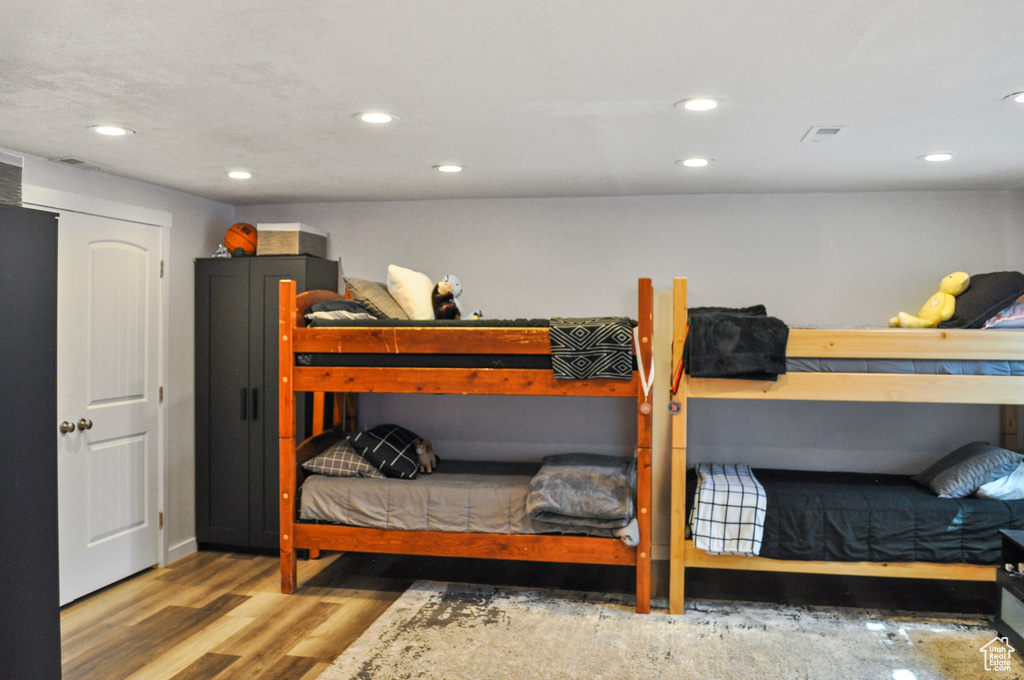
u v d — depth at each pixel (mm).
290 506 3740
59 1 1731
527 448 4523
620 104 2541
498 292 4562
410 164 3541
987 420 4078
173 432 4285
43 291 1951
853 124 2779
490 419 4559
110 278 3834
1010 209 4078
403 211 4664
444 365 3508
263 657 2992
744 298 4309
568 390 3406
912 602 3598
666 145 3133
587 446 4457
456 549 3576
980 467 3461
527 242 4523
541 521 3479
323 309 3816
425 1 1729
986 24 1845
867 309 4207
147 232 4078
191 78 2285
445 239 4617
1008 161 3391
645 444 3367
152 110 2641
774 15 1802
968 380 3174
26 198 3326
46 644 1964
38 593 1945
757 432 4301
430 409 4629
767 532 3379
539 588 3826
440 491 3621
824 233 4234
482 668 2889
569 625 3320
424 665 2916
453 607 3549
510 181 3959
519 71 2213
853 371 3252
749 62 2129
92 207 3682
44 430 1959
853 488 3629
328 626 3320
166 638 3184
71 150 3256
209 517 4469
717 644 3105
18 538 1893
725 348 3260
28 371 1916
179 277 4328
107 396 3832
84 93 2439
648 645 3100
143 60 2129
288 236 4371
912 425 4152
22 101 2529
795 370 3289
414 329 3504
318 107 2598
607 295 4441
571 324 3375
